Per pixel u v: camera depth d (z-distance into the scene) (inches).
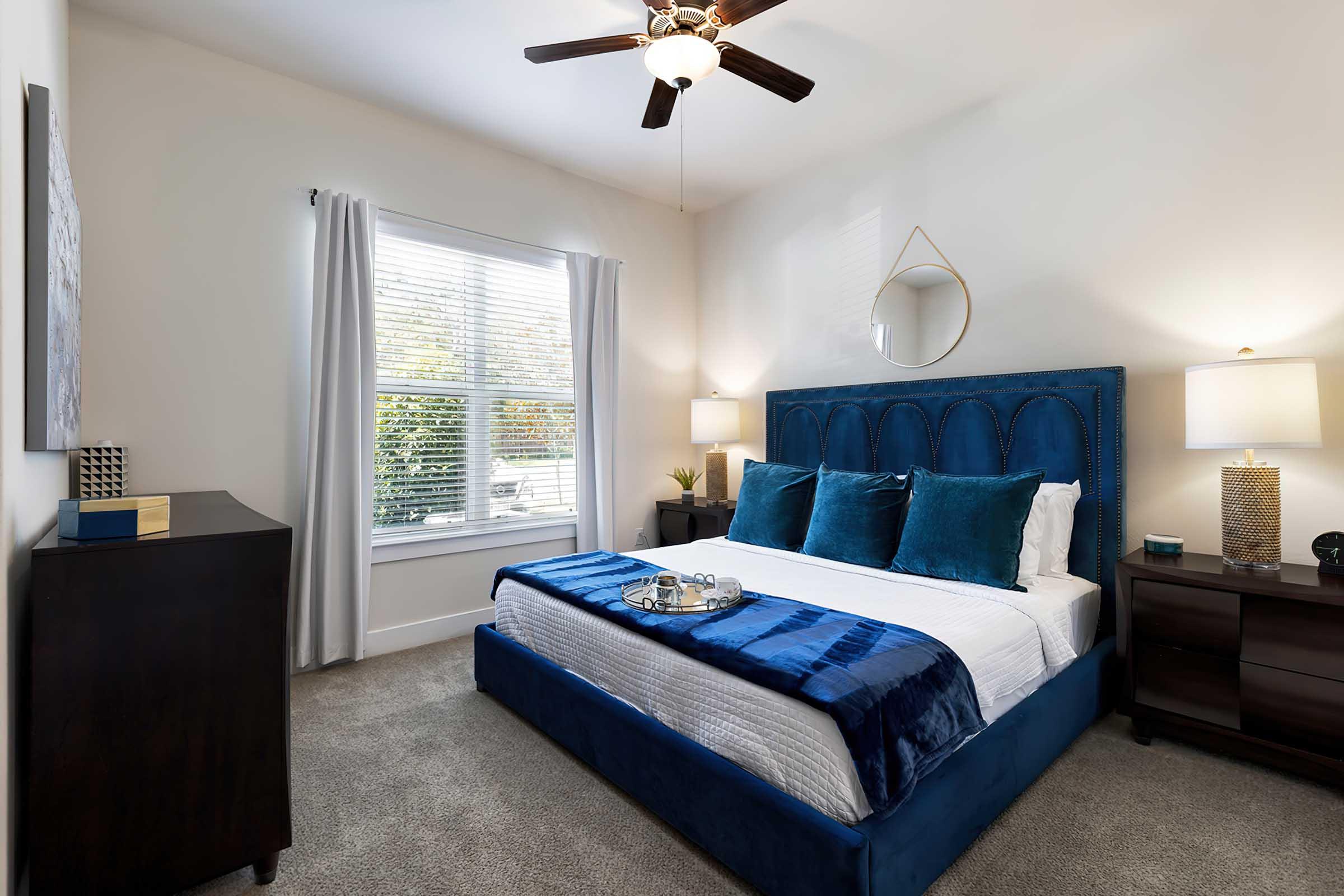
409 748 88.7
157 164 103.2
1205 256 97.7
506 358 146.8
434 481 135.8
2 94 44.1
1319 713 75.5
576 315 154.2
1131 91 104.2
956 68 111.6
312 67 112.3
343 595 119.8
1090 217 109.2
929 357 131.3
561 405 157.0
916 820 56.8
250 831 60.0
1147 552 98.1
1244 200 94.1
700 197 172.9
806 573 107.0
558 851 66.6
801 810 55.6
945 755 61.0
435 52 107.5
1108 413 104.1
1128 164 104.9
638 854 66.2
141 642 54.9
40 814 50.9
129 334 100.7
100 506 55.2
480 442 142.7
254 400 112.4
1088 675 90.3
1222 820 70.7
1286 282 90.8
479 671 107.1
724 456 165.2
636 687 76.8
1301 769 76.7
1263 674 79.4
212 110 108.2
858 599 89.6
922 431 127.6
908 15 97.3
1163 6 96.0
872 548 110.6
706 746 66.7
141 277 101.7
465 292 139.9
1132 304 105.0
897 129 133.7
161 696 55.8
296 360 117.0
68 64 93.4
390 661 122.6
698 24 78.7
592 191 161.0
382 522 128.7
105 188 98.7
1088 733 92.4
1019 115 117.5
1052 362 114.1
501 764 84.5
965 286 125.4
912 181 134.0
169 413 104.1
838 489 119.0
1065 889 59.9
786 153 145.8
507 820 72.2
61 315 62.1
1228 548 88.1
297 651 114.0
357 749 88.5
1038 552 100.2
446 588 137.1
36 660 50.4
